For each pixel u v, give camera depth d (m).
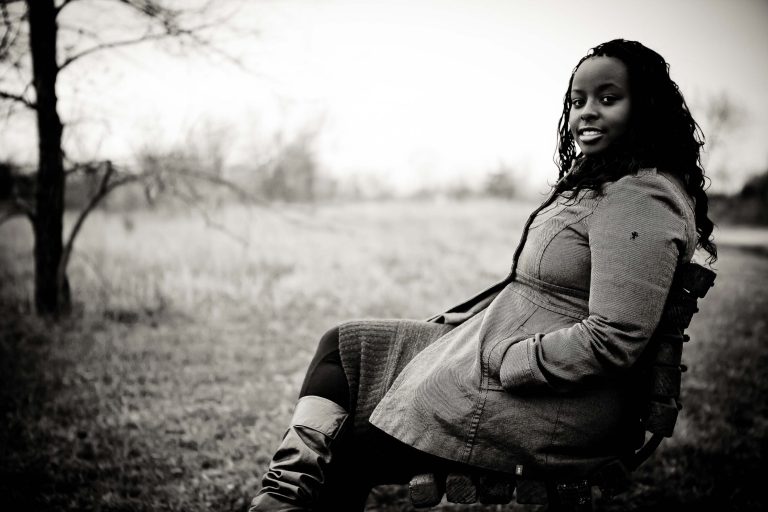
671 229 1.42
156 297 6.34
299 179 12.22
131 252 9.06
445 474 1.66
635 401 1.60
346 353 1.75
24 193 6.19
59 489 2.81
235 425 3.59
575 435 1.53
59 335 5.25
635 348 1.39
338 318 6.07
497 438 1.54
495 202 17.34
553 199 1.70
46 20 5.64
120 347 4.95
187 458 3.15
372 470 1.71
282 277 7.76
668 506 2.73
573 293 1.56
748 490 2.85
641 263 1.39
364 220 13.44
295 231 11.02
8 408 3.72
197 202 7.32
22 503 2.68
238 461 3.12
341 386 1.71
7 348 4.79
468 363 1.61
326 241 10.60
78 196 7.38
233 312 6.19
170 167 6.45
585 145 1.60
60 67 5.77
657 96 1.56
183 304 6.38
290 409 3.83
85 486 2.85
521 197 18.50
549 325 1.56
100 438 3.35
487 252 10.06
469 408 1.56
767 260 9.65
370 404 1.71
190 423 3.57
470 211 15.63
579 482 1.54
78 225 6.04
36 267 5.88
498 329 1.62
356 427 1.70
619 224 1.43
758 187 15.24
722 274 8.27
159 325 5.67
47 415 3.64
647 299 1.38
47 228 5.88
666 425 1.53
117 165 6.14
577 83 1.60
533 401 1.53
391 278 7.85
